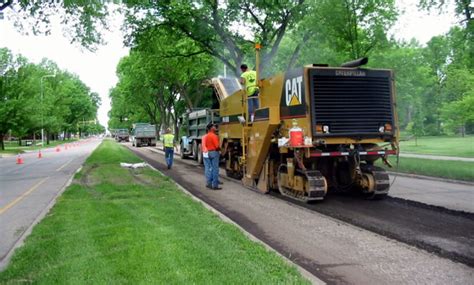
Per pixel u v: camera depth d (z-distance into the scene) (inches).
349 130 400.5
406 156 874.8
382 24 704.4
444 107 1218.6
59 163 1005.8
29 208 406.0
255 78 526.9
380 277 212.1
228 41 934.4
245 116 533.3
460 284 201.5
